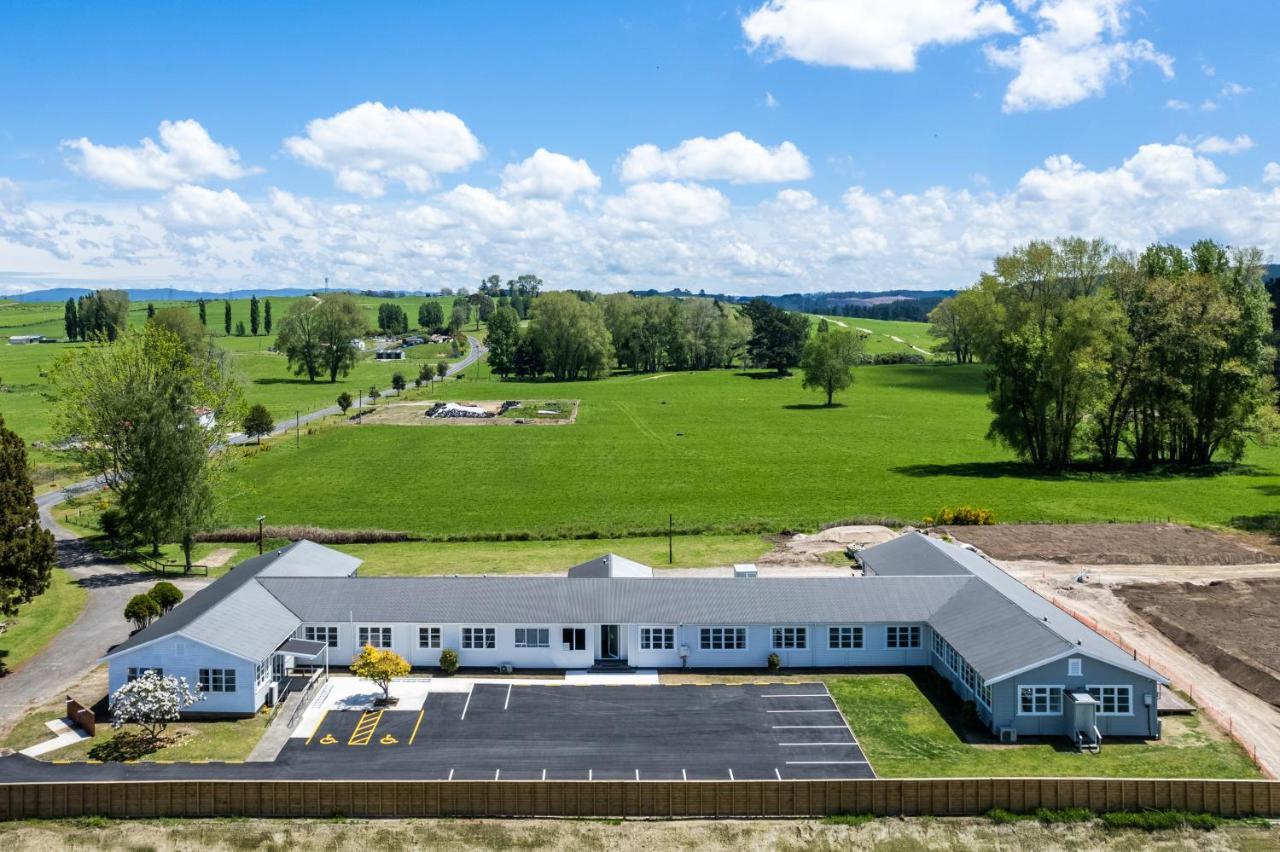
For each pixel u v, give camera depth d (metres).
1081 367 104.31
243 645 48.34
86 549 79.81
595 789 38.66
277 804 38.81
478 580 56.66
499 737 45.19
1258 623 57.91
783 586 55.88
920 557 62.78
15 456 55.81
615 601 54.88
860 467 116.25
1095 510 89.88
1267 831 37.31
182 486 72.50
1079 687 44.69
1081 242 117.38
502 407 169.25
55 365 78.00
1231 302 107.62
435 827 38.12
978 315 142.88
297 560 61.81
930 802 38.47
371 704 48.84
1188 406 109.38
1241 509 89.50
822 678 52.53
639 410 170.38
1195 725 45.81
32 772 41.62
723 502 97.25
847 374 178.38
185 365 85.94
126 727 46.34
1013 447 114.06
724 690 50.78
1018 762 42.34
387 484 107.56
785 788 38.53
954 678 50.69
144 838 37.53
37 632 59.50
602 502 98.00
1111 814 38.16
